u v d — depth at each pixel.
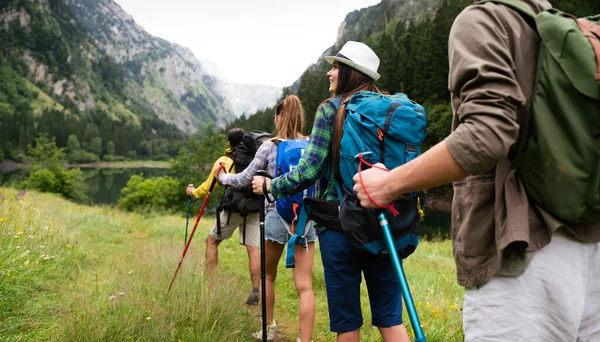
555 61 1.09
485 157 1.10
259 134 4.27
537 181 1.14
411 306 1.48
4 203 6.53
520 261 1.17
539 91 1.11
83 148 167.12
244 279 5.27
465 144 1.11
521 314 1.17
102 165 161.88
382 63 74.56
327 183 2.18
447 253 8.91
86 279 4.44
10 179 74.62
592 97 1.04
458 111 1.24
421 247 9.84
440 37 51.91
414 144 1.91
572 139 1.06
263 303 2.74
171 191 29.50
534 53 1.17
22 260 4.16
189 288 3.74
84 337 2.65
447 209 32.06
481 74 1.13
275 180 2.21
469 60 1.17
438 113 43.38
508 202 1.17
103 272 4.82
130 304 3.24
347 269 2.07
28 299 3.47
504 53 1.13
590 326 1.18
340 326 2.09
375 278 2.12
